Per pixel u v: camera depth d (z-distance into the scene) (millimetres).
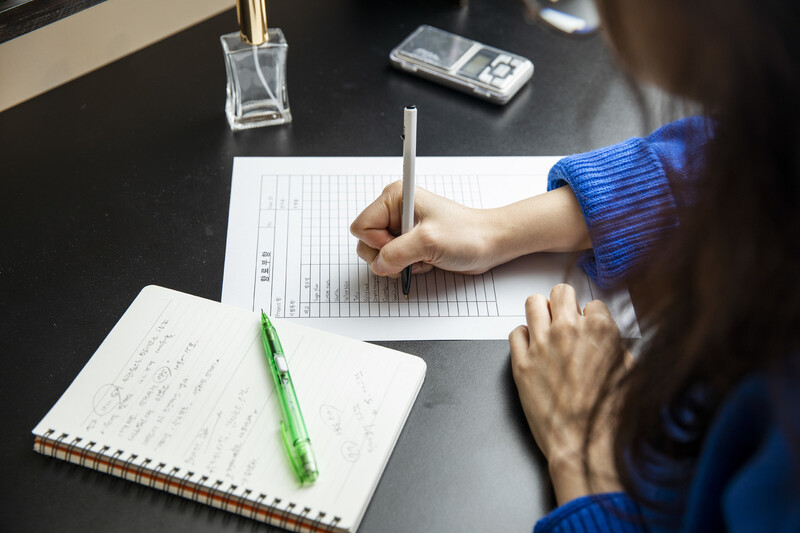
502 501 564
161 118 885
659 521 498
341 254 747
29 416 598
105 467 559
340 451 567
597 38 1005
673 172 544
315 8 1041
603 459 556
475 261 714
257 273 722
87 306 683
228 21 1022
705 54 374
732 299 395
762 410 377
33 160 824
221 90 925
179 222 768
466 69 933
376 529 544
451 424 609
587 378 601
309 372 617
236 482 544
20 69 867
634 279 561
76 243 741
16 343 648
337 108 909
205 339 639
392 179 828
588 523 518
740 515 368
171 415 583
